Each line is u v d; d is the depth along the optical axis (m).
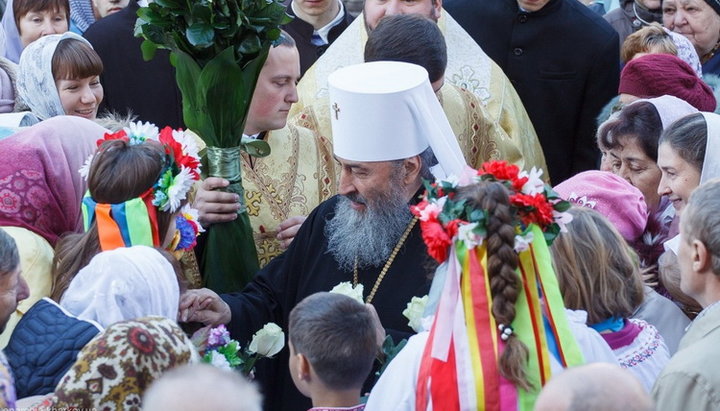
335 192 9.12
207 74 7.63
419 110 7.29
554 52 11.13
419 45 8.38
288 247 8.23
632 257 6.62
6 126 8.60
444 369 5.60
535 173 5.73
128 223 6.60
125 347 5.13
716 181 5.77
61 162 7.35
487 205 5.53
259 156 8.30
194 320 7.37
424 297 7.16
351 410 5.99
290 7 12.08
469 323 5.58
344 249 7.61
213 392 4.30
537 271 5.66
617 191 7.81
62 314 6.01
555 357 5.59
